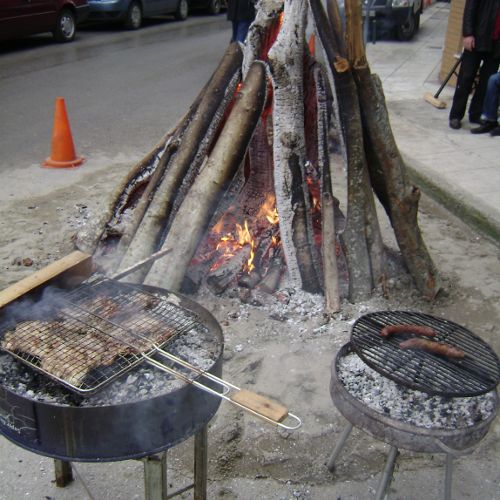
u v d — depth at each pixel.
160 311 2.47
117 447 2.02
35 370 2.12
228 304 4.00
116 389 2.07
